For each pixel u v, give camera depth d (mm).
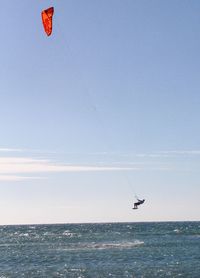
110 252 69688
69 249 77000
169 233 132125
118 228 192375
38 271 51156
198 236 112750
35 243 97125
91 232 151875
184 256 62656
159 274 47688
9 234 155250
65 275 48094
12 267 54719
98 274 48438
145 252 68750
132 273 48625
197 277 45656
